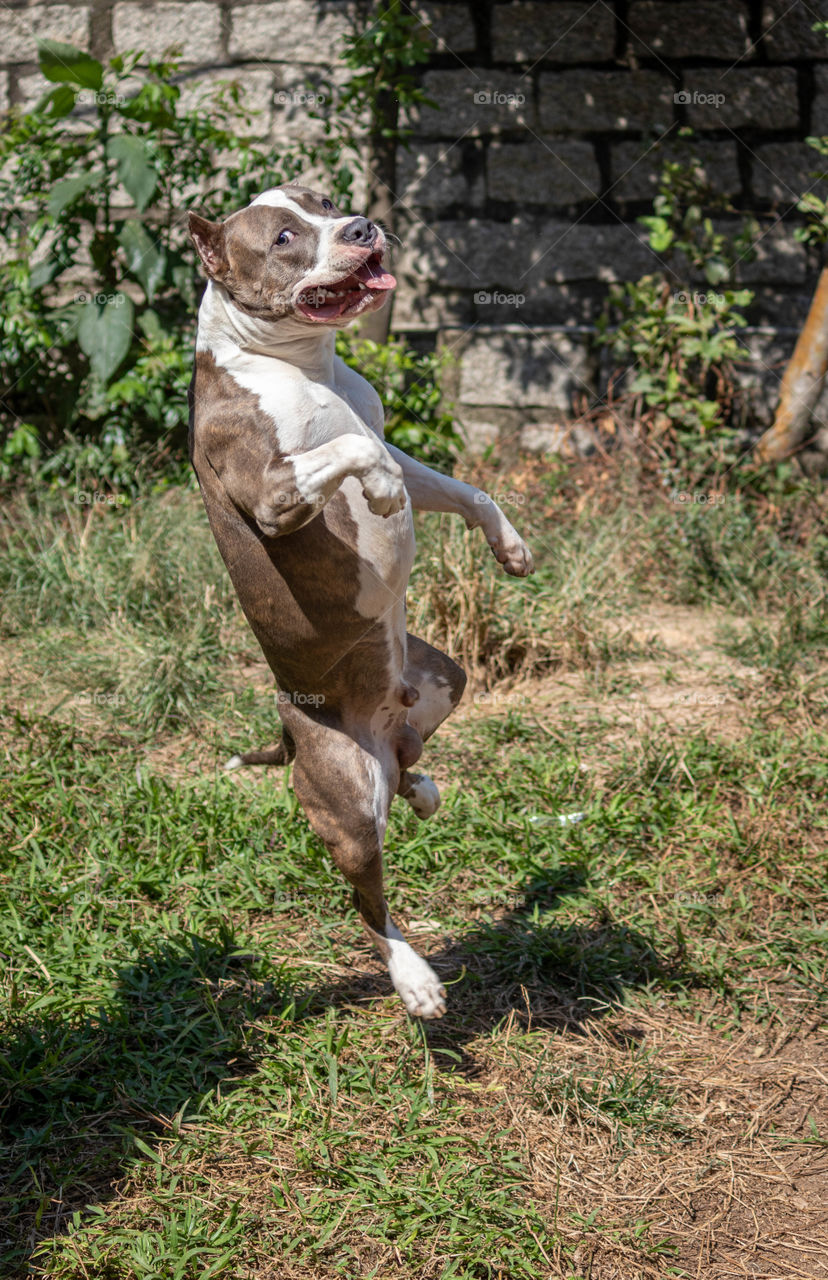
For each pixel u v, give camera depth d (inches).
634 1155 112.5
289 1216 103.5
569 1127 116.0
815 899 154.5
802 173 323.0
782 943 145.3
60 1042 123.2
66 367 335.0
